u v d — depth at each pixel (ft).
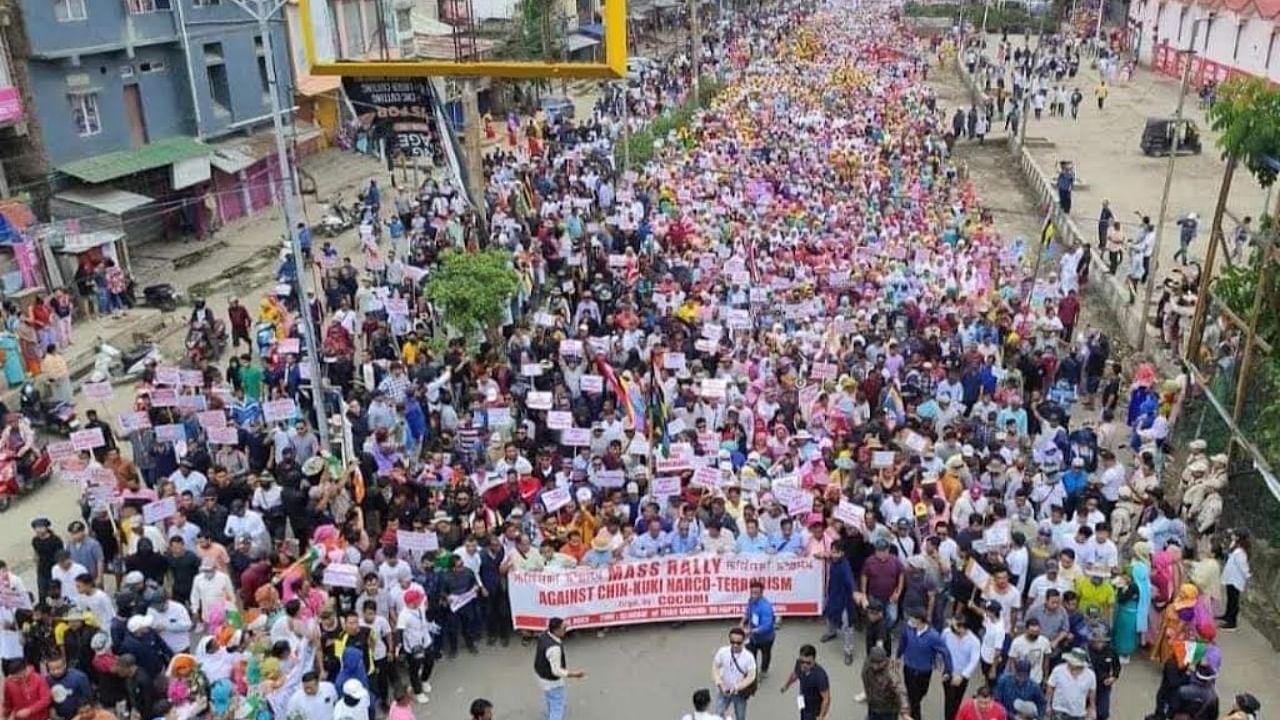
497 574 50.26
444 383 66.18
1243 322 64.80
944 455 56.80
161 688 42.63
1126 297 95.40
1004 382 70.13
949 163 152.05
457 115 143.43
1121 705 45.60
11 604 45.65
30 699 40.47
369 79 86.94
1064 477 55.31
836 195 118.93
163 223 118.01
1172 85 230.27
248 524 50.65
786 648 50.06
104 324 93.81
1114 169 154.61
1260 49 188.14
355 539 49.52
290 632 42.32
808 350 72.13
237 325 85.61
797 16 360.28
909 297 83.82
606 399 65.98
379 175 148.15
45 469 68.59
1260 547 55.26
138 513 52.54
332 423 64.54
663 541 51.47
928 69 268.00
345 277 88.07
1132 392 70.79
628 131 135.85
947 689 42.06
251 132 133.80
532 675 48.93
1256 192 138.41
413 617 45.57
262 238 122.83
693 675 48.52
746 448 61.26
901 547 47.21
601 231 98.17
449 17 94.68
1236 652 49.80
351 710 37.96
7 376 76.95
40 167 103.55
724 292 83.76
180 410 61.98
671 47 270.46
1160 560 47.73
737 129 152.25
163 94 120.37
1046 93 209.56
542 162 127.44
